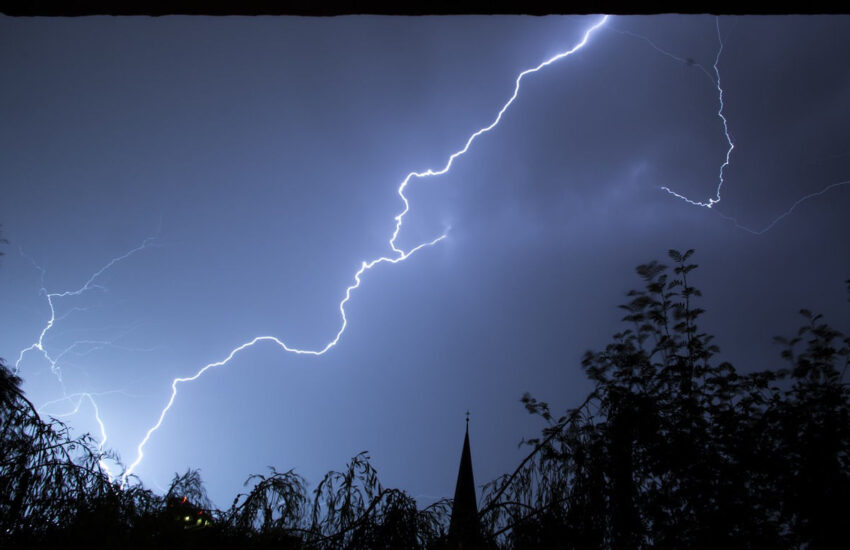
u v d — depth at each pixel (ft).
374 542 13.71
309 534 14.21
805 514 13.56
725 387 15.83
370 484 14.93
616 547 14.24
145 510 13.50
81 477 13.94
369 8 2.85
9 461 13.76
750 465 14.10
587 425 16.15
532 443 16.69
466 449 91.66
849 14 2.74
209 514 14.01
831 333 15.72
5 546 12.53
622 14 2.82
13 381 20.21
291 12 2.93
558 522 14.16
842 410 14.25
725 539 13.53
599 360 17.35
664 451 14.70
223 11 2.93
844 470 13.87
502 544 14.35
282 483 14.92
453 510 14.83
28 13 3.02
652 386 16.24
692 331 17.20
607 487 14.69
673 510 14.40
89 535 12.37
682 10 2.80
